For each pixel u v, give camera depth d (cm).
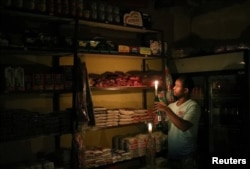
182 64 389
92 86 289
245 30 389
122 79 315
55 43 254
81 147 264
